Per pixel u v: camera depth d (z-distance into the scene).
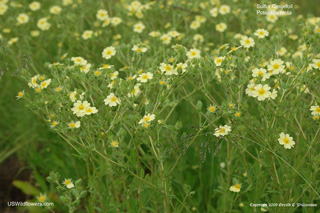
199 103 0.88
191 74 0.93
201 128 0.87
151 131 0.86
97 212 1.09
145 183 0.90
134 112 0.87
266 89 0.86
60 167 1.19
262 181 0.94
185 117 1.15
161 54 1.00
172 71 0.92
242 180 1.03
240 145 0.87
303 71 0.90
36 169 1.25
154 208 1.00
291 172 0.88
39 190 1.20
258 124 0.88
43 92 0.90
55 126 0.88
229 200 0.97
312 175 0.89
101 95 0.91
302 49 1.08
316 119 0.87
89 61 1.21
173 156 1.09
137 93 0.92
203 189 1.09
